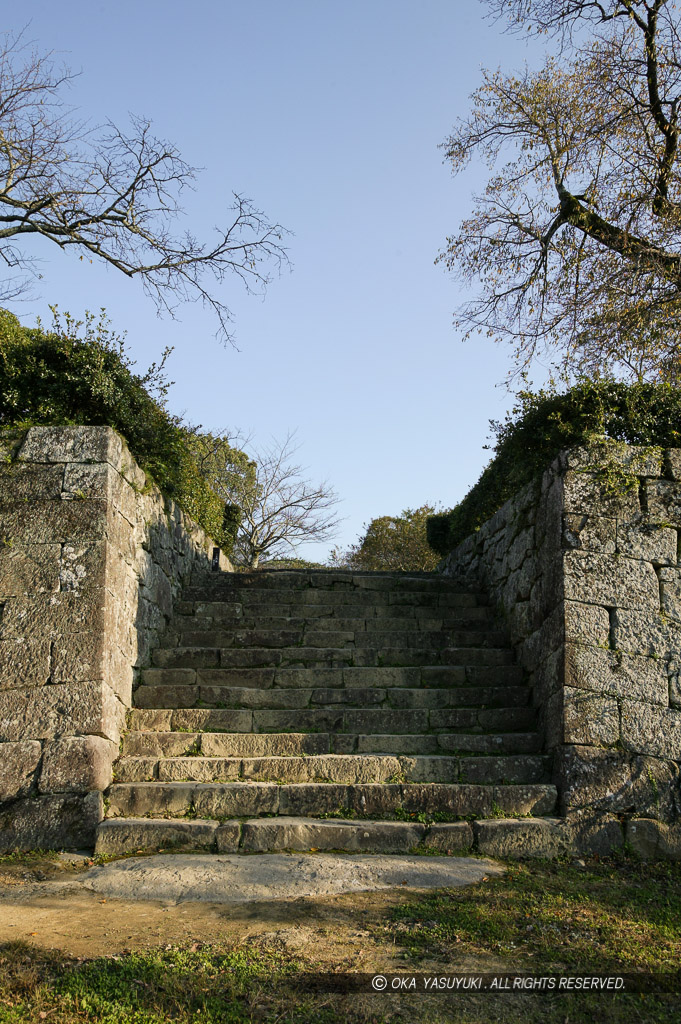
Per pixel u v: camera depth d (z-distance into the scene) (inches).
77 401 277.6
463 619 347.6
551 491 275.1
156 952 155.7
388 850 216.1
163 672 291.0
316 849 215.0
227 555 593.0
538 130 394.0
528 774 244.4
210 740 253.6
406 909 177.2
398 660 311.0
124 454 274.5
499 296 415.5
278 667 305.9
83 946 159.8
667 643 251.3
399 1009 138.9
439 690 284.7
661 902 187.8
